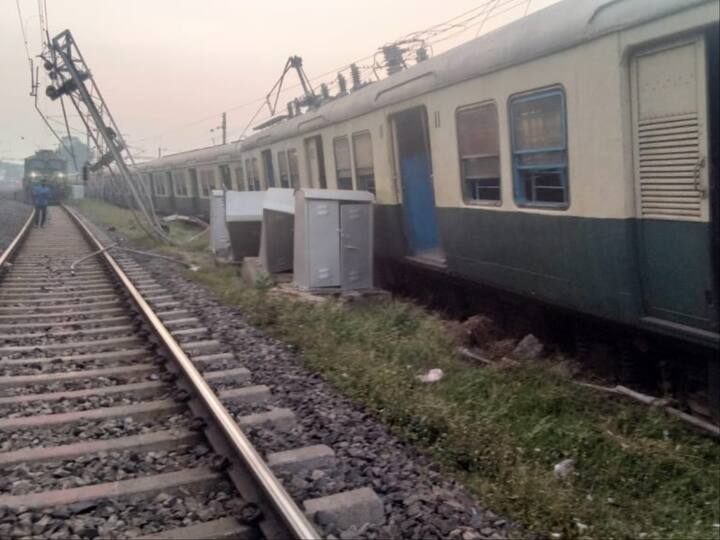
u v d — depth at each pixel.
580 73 6.48
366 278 10.91
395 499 4.27
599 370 7.29
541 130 7.21
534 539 4.05
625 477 4.98
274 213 12.28
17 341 8.34
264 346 7.89
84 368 7.25
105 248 16.95
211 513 4.18
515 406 6.18
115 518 4.16
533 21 7.29
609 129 6.17
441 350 7.90
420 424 5.54
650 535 4.18
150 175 36.69
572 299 7.07
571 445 5.40
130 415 5.79
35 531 3.98
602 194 6.36
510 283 8.22
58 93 22.38
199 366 7.05
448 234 9.52
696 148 5.38
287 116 18.22
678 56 5.46
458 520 4.04
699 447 5.25
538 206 7.42
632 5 5.77
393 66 14.36
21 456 4.95
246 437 5.02
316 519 3.99
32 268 14.43
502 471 4.83
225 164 23.69
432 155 9.70
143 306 9.25
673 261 5.75
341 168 13.12
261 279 11.02
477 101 8.36
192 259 16.48
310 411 5.80
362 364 6.98
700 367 6.00
